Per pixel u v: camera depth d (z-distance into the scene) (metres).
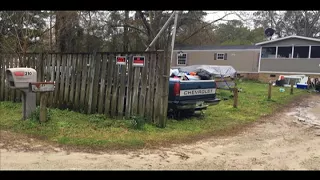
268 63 27.05
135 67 6.91
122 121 6.71
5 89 9.22
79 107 7.75
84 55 7.63
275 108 11.41
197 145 5.55
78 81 7.77
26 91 6.39
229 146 5.61
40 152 4.54
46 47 13.64
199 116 8.60
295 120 9.00
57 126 6.00
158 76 6.61
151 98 6.74
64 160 4.26
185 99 7.52
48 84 6.26
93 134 5.63
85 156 4.49
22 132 5.55
